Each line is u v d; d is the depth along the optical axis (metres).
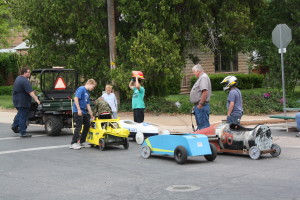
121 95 25.61
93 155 12.74
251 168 10.36
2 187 9.04
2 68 45.34
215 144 12.37
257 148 11.42
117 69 23.09
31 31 25.62
